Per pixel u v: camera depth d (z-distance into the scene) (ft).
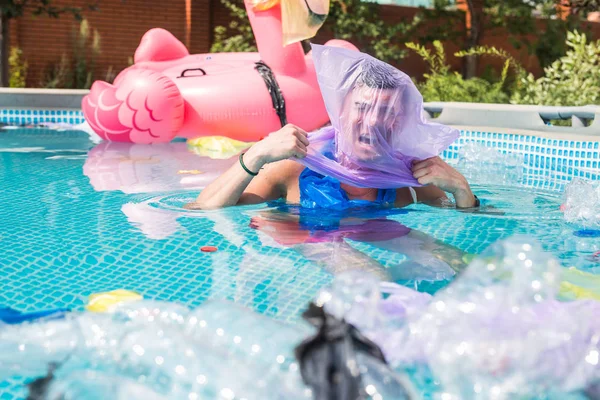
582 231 8.86
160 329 5.30
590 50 21.81
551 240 8.40
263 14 19.44
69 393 4.58
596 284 6.60
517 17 37.96
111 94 18.07
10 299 6.23
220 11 41.60
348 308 5.18
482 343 4.64
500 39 43.98
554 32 36.09
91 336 5.28
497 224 9.14
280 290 6.43
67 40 38.29
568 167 14.97
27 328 5.42
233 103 18.69
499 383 4.50
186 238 8.29
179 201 10.48
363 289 5.44
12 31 36.50
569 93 21.44
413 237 8.38
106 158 15.65
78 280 6.78
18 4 30.17
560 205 10.56
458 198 9.93
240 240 8.16
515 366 4.54
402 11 41.70
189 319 5.45
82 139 19.30
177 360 4.86
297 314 5.73
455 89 26.89
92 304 6.08
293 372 4.53
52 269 7.13
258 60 20.15
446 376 4.59
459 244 8.11
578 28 35.91
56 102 23.21
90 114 18.22
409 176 9.41
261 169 10.14
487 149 16.55
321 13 16.81
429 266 7.22
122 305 5.84
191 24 40.81
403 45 41.22
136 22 39.88
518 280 5.01
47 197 10.91
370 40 39.19
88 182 12.37
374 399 4.25
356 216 9.36
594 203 9.54
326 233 8.48
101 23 38.96
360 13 37.19
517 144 16.65
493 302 4.91
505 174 13.98
